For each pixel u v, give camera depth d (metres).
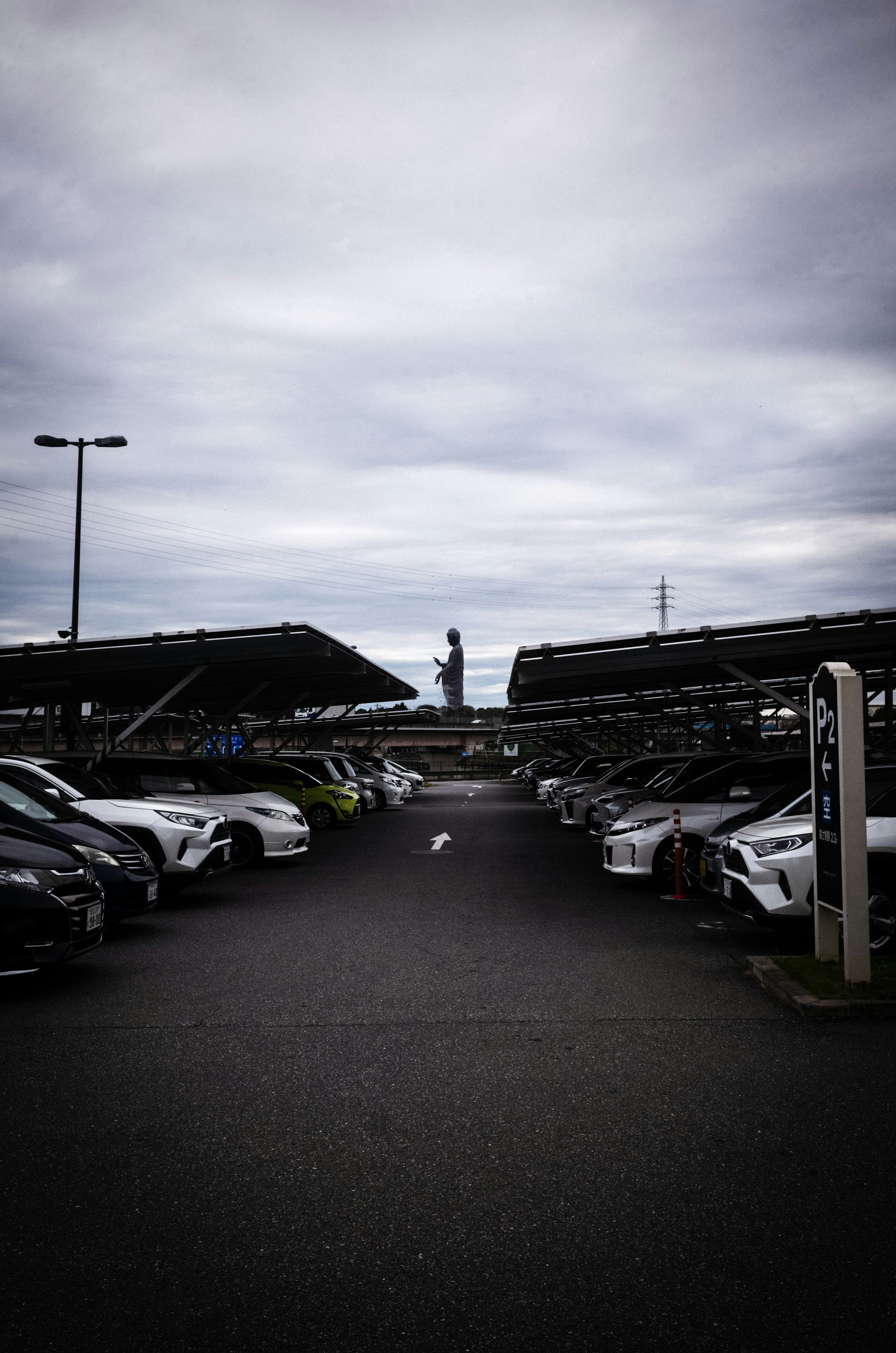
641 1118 4.52
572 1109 4.65
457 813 32.12
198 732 42.66
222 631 24.28
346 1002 6.78
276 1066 5.36
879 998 6.40
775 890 8.30
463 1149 4.17
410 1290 3.04
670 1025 6.14
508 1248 3.30
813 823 7.43
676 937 9.30
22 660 24.19
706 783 13.37
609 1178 3.86
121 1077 5.16
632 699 36.72
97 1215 3.55
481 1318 2.88
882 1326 2.84
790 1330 2.82
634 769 21.75
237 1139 4.29
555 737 65.25
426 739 94.75
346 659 28.33
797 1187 3.76
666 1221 3.49
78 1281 3.10
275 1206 3.63
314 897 12.14
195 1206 3.63
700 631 22.23
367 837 21.81
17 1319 2.88
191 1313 2.92
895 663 26.19
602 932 9.62
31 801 9.54
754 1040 5.80
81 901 7.15
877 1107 4.64
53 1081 5.09
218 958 8.34
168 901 11.77
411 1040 5.85
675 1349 2.73
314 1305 2.96
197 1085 5.03
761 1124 4.43
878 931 7.80
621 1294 3.01
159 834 11.27
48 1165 4.01
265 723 51.84
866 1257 3.22
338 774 25.92
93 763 15.35
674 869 12.61
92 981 7.45
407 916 10.64
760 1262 3.20
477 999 6.86
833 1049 5.60
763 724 46.28
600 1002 6.74
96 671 24.58
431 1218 3.53
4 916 6.82
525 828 24.62
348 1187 3.79
